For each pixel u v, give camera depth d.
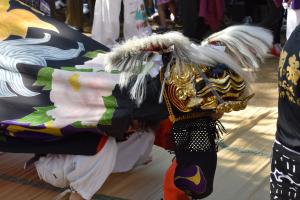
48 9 4.29
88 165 2.65
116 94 2.52
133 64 2.48
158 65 2.42
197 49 2.36
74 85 2.64
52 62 2.90
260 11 8.04
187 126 2.39
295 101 1.92
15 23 3.20
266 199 2.90
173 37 2.37
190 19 6.70
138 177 3.21
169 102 2.37
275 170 2.09
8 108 2.73
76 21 7.98
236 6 8.21
